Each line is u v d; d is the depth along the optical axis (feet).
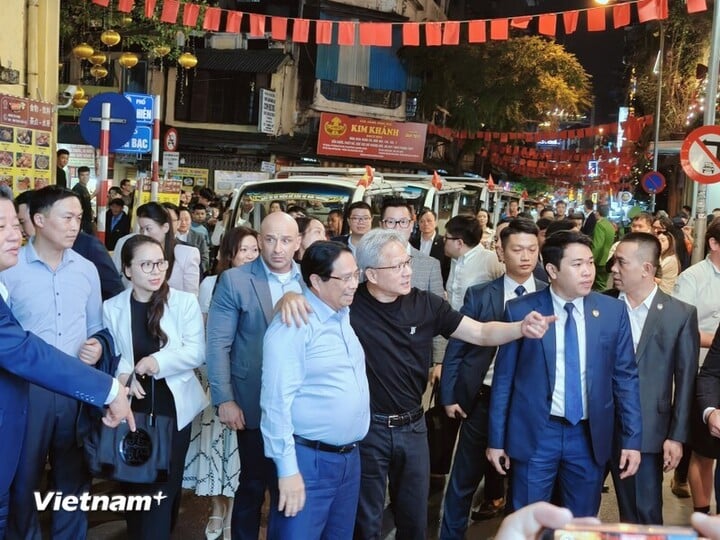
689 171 28.78
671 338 13.32
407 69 97.91
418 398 12.51
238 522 13.67
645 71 104.78
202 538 15.44
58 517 12.98
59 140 77.10
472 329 12.40
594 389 12.10
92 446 12.23
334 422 10.55
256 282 13.58
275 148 83.41
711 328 16.53
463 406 15.03
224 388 13.04
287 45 87.45
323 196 33.68
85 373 10.27
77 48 42.65
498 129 104.12
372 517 12.34
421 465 12.49
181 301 13.53
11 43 27.96
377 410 12.22
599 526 4.00
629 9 26.21
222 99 85.35
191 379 13.57
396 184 41.04
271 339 10.39
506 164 126.31
